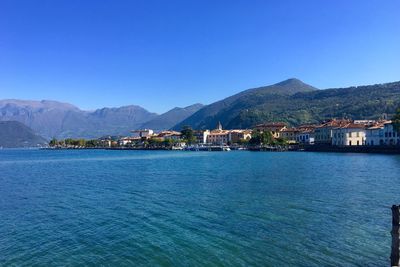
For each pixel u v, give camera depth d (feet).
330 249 94.99
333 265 85.20
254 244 100.01
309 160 425.69
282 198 164.35
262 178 244.01
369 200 157.17
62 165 451.94
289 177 246.06
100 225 123.65
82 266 87.56
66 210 150.30
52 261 90.79
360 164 349.00
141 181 247.50
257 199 163.12
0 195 193.67
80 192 200.34
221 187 204.95
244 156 576.20
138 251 96.73
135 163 458.09
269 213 134.82
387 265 84.74
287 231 111.14
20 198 183.21
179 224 122.31
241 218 128.36
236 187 202.49
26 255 95.09
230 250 96.02
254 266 85.76
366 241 100.48
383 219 123.44
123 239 106.93
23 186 233.96
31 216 139.95
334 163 367.45
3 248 100.68
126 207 153.17
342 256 90.22
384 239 101.91
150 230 115.85
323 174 261.85
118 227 120.47
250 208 144.36
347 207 143.13
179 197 174.81
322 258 89.30
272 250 95.14
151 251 96.48
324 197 165.17
